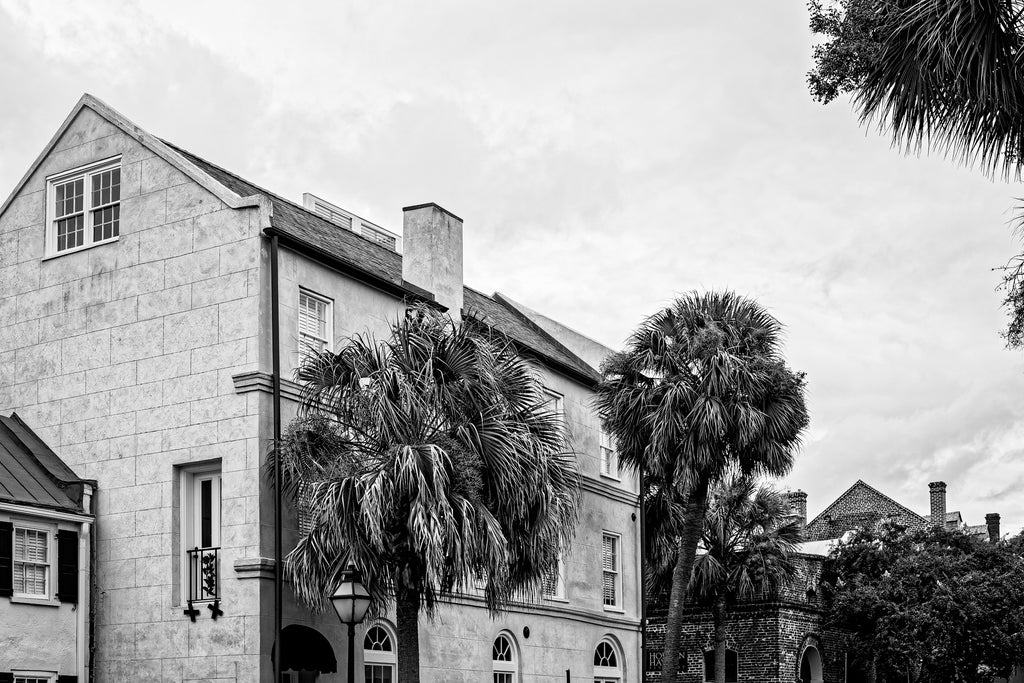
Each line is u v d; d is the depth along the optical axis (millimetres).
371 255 26234
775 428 27453
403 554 18047
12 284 23688
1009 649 41312
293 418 20828
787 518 38625
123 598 20906
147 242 22109
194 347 21156
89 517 21062
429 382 18328
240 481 20141
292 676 20391
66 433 22328
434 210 26328
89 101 23328
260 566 19516
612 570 31891
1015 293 12336
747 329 28641
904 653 41625
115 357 22062
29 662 19578
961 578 42562
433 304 25141
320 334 22125
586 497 30625
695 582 36625
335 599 17109
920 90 9836
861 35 15266
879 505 67438
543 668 27547
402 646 18469
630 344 29031
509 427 18781
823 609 43125
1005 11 9664
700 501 28422
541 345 33031
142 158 22500
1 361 23469
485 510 17781
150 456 21234
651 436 27703
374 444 18766
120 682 20562
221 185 21453
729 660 41281
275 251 20844
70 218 23406
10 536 19594
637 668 32125
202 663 19828
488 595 18422
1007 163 10055
